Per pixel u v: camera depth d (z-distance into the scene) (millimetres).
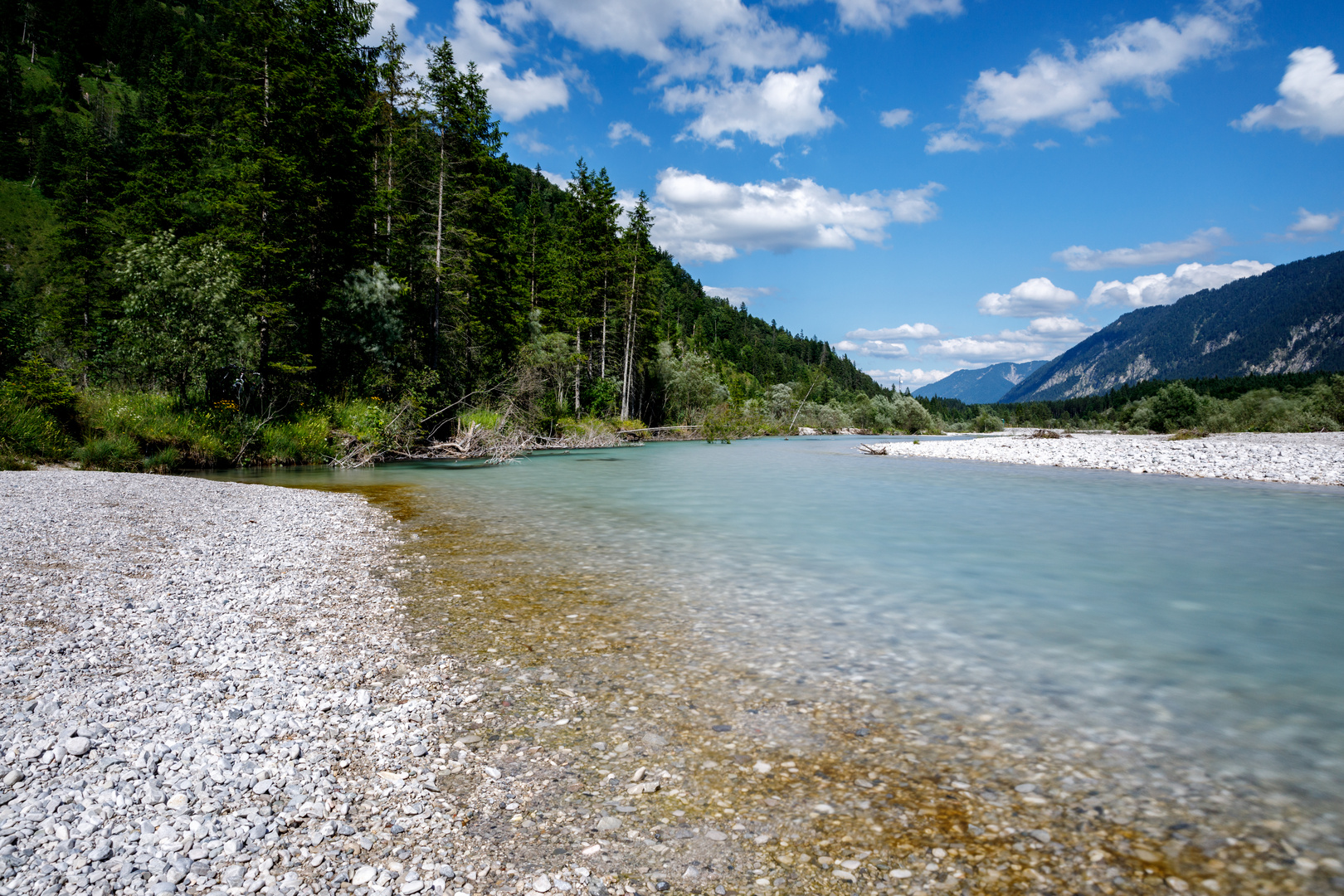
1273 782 3514
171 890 2496
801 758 3746
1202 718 4305
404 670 5023
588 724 4148
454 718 4219
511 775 3531
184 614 6066
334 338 27453
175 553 8359
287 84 23406
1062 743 3949
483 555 9164
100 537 8727
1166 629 6160
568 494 16344
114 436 18312
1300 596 7324
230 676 4703
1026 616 6547
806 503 14953
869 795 3371
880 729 4109
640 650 5508
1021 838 3006
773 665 5195
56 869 2561
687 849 2916
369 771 3529
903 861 2830
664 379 57031
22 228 72250
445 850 2871
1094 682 4898
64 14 112812
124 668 4750
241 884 2568
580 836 2998
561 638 5777
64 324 37188
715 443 47781
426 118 30891
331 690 4578
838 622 6293
